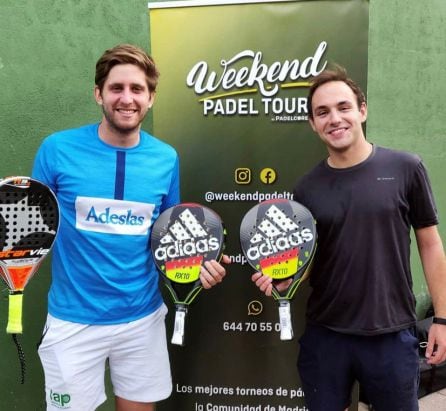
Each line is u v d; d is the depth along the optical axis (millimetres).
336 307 1735
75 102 2461
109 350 1863
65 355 1796
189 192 2219
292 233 1760
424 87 3379
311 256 1729
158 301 1975
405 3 3203
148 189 1818
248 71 2113
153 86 1807
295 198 1865
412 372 1716
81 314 1783
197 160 2193
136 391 1930
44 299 2508
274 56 2094
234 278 2262
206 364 2328
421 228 1737
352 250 1681
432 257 1733
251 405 2338
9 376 2506
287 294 1770
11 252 1606
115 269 1790
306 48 2074
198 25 2104
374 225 1660
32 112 2389
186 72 2139
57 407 1833
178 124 2176
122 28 2523
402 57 3254
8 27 2303
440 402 2879
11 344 2490
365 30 2045
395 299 1703
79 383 1812
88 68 2471
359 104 1741
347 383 1789
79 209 1755
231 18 2086
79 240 1768
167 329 2305
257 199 2193
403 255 1697
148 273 1897
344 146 1684
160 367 1961
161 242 1831
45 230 1646
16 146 2377
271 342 2291
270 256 1776
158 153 1873
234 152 2174
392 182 1672
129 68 1715
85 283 1784
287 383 2311
